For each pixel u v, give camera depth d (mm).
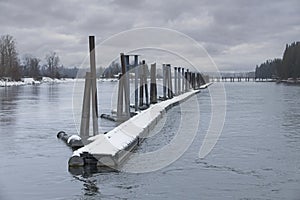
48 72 132250
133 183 11055
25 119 25891
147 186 10789
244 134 19516
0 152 15078
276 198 9844
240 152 15141
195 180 11359
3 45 105188
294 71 121562
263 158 14102
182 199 9781
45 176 11734
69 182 11141
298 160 13781
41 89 75375
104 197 9922
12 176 11742
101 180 11320
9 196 10023
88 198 9844
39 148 15836
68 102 40281
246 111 31734
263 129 21250
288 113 30047
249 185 10898
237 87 94438
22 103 39719
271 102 42312
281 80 130625
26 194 10164
